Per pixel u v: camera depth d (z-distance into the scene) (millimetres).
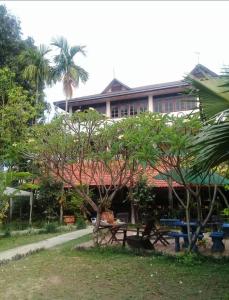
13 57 30797
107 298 6520
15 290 7191
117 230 12492
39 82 32188
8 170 18484
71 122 11977
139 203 20953
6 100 20734
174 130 8977
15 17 31797
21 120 19141
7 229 17812
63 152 12078
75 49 33656
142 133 9445
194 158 5926
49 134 12211
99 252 10898
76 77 33562
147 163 10102
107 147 11742
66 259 10062
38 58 31547
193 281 7461
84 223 19984
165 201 23234
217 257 9773
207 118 6109
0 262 9891
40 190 23750
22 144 14742
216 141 4930
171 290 6902
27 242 14312
